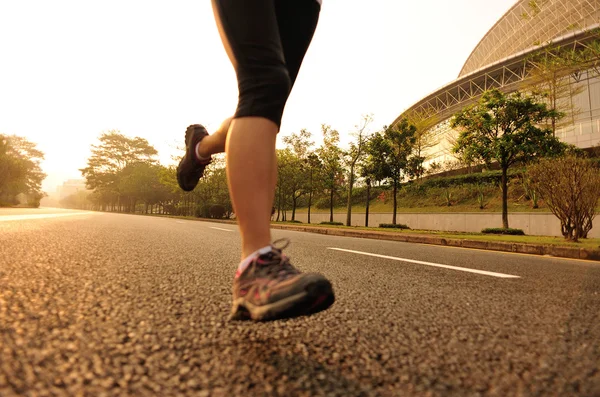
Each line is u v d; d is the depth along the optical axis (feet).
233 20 3.75
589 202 26.63
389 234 31.42
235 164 3.51
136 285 5.66
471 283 7.62
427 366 3.07
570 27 37.22
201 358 3.02
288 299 2.98
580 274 10.10
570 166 27.40
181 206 159.43
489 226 63.57
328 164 78.43
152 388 2.45
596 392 2.66
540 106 45.85
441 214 71.77
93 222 24.11
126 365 2.78
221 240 15.65
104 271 6.67
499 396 2.56
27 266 6.64
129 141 260.42
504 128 48.03
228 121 4.77
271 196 3.60
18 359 2.73
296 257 11.59
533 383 2.79
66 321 3.72
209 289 5.72
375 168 63.46
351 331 3.99
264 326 4.01
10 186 130.72
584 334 4.15
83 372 2.61
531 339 3.91
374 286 6.86
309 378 2.74
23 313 3.88
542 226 55.93
